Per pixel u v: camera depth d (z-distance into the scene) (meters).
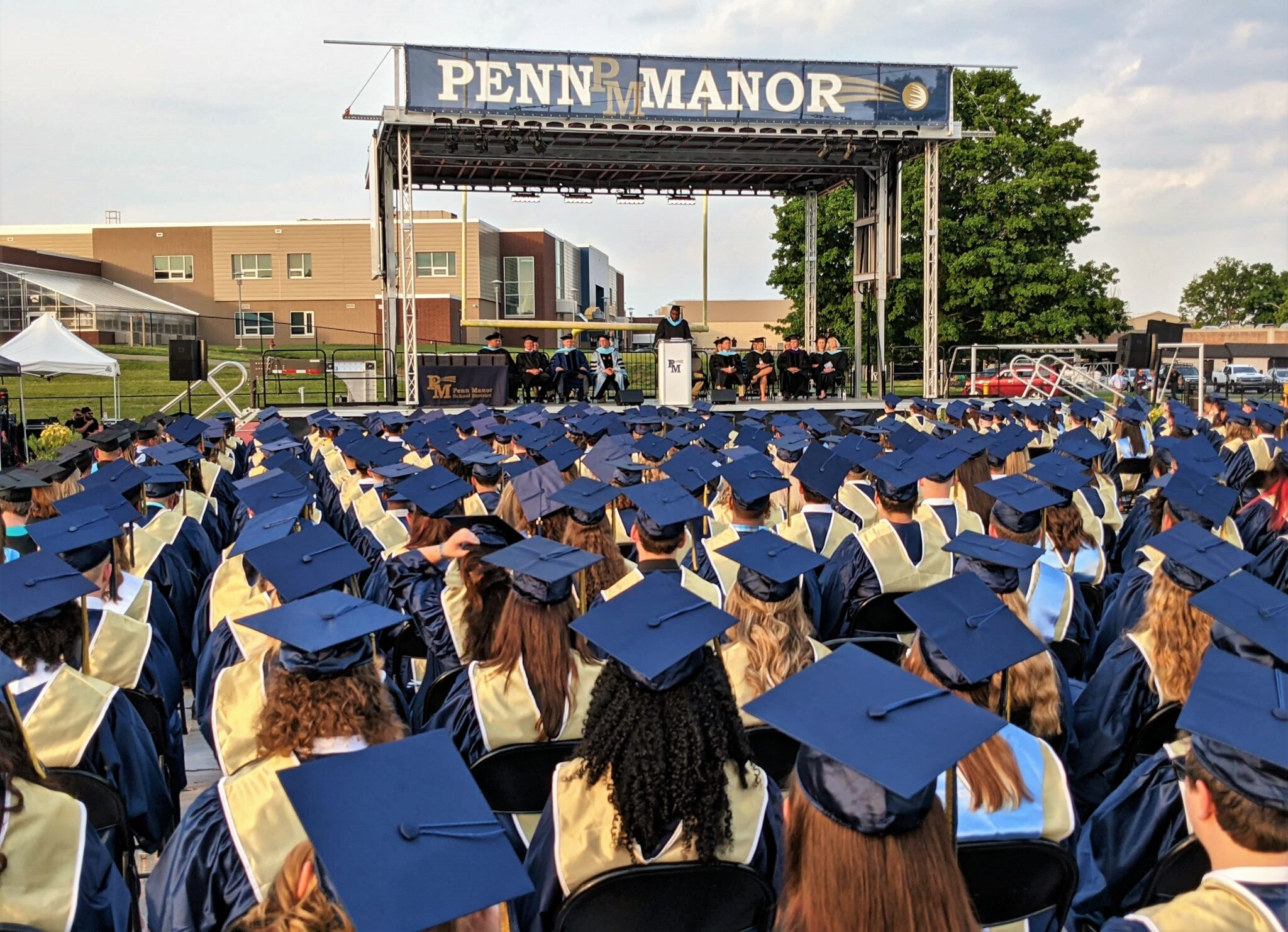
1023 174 33.34
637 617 2.17
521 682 2.69
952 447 6.06
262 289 47.16
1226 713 1.72
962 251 33.06
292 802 1.53
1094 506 7.18
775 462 8.59
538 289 50.16
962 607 2.58
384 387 23.45
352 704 2.00
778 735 3.05
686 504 4.14
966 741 1.65
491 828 1.54
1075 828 2.24
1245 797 1.54
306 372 28.78
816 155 20.48
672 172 21.78
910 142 19.61
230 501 9.20
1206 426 13.80
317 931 1.49
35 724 2.62
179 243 46.94
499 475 6.36
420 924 1.39
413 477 4.68
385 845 1.48
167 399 27.28
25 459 15.50
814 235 23.58
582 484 4.40
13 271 39.06
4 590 2.71
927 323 20.41
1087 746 3.16
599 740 2.02
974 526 5.02
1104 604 5.09
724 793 1.99
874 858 1.47
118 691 2.84
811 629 3.79
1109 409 20.08
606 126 17.64
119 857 2.67
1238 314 107.81
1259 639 2.71
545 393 19.94
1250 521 6.77
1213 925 1.51
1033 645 2.53
